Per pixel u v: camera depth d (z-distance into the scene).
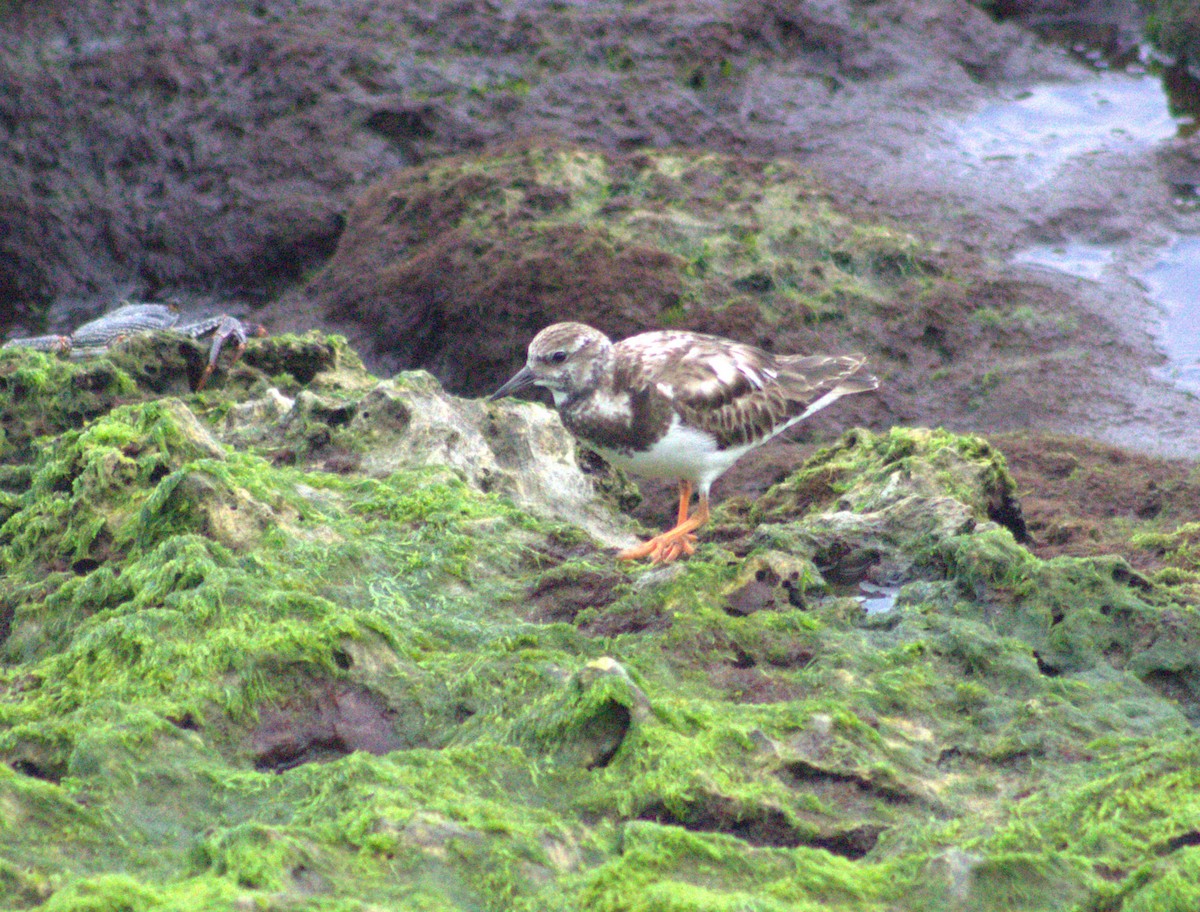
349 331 20.47
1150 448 16.80
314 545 9.66
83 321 22.80
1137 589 9.41
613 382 11.02
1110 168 22.55
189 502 9.66
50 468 10.60
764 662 8.83
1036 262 20.64
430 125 22.95
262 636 8.30
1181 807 7.11
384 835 6.62
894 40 24.98
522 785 7.43
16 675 8.58
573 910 6.32
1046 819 7.15
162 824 7.04
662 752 7.45
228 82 23.52
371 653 8.48
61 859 6.60
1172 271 20.50
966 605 9.49
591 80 23.36
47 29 24.66
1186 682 8.78
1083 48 26.25
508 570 10.06
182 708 7.83
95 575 9.27
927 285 19.28
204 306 22.53
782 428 11.76
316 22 24.53
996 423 17.67
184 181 23.14
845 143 23.08
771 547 10.45
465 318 19.20
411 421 11.87
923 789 7.51
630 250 18.88
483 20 24.08
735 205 19.89
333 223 22.34
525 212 19.78
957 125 23.84
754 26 24.38
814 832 7.17
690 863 6.65
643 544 10.79
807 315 18.69
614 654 8.76
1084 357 18.52
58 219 23.23
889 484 11.62
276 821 7.04
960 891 6.45
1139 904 6.30
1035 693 8.48
